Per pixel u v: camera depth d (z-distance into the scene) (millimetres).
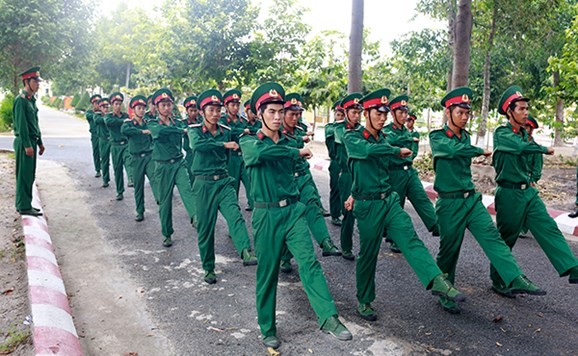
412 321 4516
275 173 3994
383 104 4391
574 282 4637
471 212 4684
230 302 4914
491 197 9188
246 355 3910
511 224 5000
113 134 9062
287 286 5344
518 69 15273
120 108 9055
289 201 4020
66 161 13227
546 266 5898
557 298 5016
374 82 17562
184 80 16219
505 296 5070
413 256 4203
